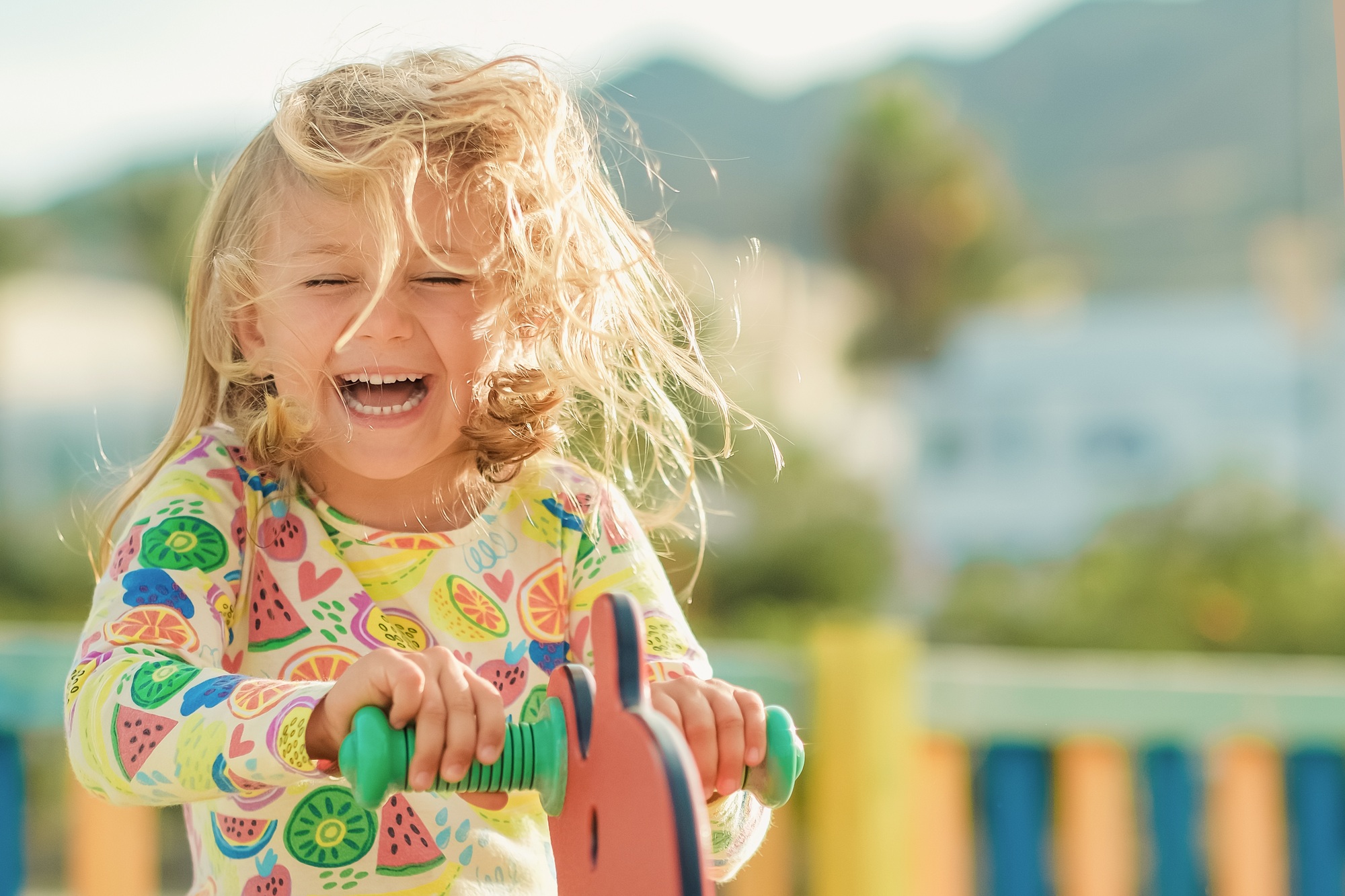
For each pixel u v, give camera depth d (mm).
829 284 13211
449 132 1300
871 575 9883
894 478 11734
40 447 13609
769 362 9914
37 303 14094
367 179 1232
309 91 1343
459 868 1193
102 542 1362
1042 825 2600
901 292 13125
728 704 1004
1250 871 2576
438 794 1206
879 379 13055
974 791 3984
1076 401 14836
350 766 892
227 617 1190
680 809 771
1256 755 2598
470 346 1279
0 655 2539
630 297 1445
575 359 1373
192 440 1298
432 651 938
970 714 2586
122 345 13914
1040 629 9617
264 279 1281
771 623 9195
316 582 1255
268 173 1310
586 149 1479
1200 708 2580
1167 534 9836
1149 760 2613
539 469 1385
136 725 1013
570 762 927
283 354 1260
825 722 2473
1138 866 2818
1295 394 14688
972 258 13312
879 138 13164
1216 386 14852
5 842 2523
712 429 5773
